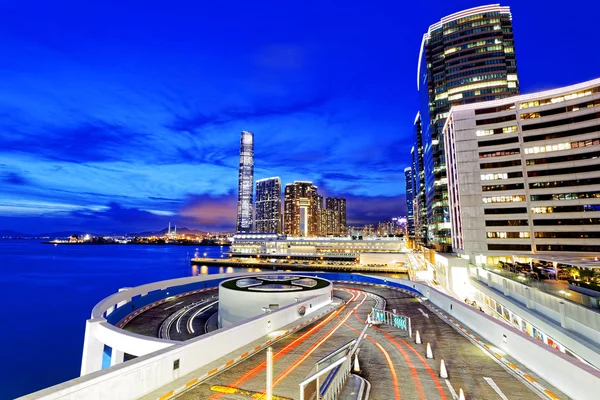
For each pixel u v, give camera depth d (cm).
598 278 4050
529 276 4797
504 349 1875
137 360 1259
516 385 1420
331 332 2373
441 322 2727
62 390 991
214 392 1298
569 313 2955
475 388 1390
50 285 12175
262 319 2184
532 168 7894
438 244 13950
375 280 5603
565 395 1299
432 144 14350
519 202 7938
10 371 4444
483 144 8456
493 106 8456
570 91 7600
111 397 1123
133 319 3488
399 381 1469
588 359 2527
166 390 1272
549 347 1505
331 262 18750
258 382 1401
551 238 7544
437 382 1455
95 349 2245
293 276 4750
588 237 7150
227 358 1673
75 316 7556
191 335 3114
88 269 18188
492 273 5444
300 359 1725
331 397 1172
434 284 8756
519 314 3981
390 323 2681
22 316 7575
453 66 13375
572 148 7481
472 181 8462
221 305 3472
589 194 7225
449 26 13675
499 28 12862
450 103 13325
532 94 8044
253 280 4166
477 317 2317
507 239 7956
